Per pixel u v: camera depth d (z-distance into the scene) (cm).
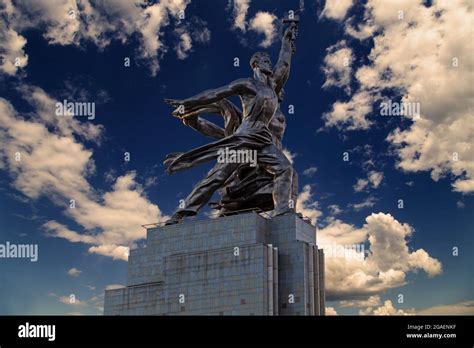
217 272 4422
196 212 4906
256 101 5034
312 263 4594
